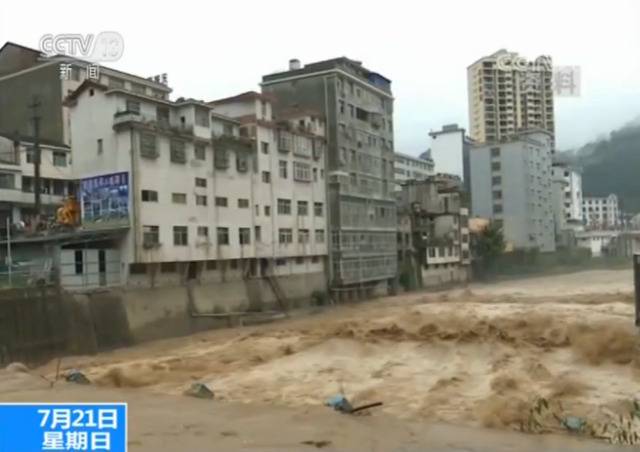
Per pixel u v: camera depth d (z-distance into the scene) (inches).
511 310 1780.3
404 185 3230.8
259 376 979.3
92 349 1381.6
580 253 4237.2
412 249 2903.5
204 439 390.9
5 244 1562.5
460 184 3516.2
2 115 2142.0
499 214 3969.0
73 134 1699.1
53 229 1630.2
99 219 1621.6
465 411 727.7
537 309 1787.6
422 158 4736.7
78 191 1697.8
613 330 1138.7
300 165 2185.0
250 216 1945.1
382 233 2596.0
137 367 1093.8
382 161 2655.0
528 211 3927.2
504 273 3523.6
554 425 566.6
